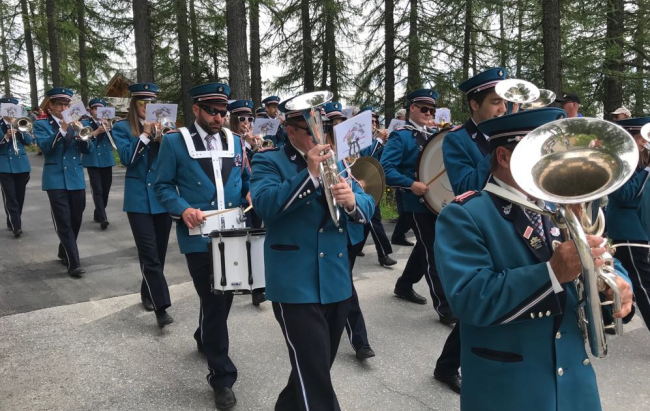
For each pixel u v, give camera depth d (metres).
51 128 6.45
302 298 2.54
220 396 3.28
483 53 15.62
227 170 3.68
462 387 1.89
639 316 4.93
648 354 4.12
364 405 3.34
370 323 4.71
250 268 3.05
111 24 17.95
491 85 3.23
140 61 14.54
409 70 15.23
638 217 4.08
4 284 5.60
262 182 2.59
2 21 20.94
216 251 3.07
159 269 4.62
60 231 5.97
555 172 1.51
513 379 1.72
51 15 17.80
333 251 2.63
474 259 1.71
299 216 2.59
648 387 3.62
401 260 6.91
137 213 4.62
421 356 4.04
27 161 7.92
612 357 4.07
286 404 2.71
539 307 1.60
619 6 14.05
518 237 1.74
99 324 4.58
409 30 15.16
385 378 3.69
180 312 4.89
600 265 1.47
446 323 4.63
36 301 5.11
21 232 7.95
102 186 8.86
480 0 14.50
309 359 2.50
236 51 11.62
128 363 3.87
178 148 3.60
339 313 2.69
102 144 8.65
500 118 1.75
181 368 3.81
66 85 21.80
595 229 1.53
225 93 3.61
